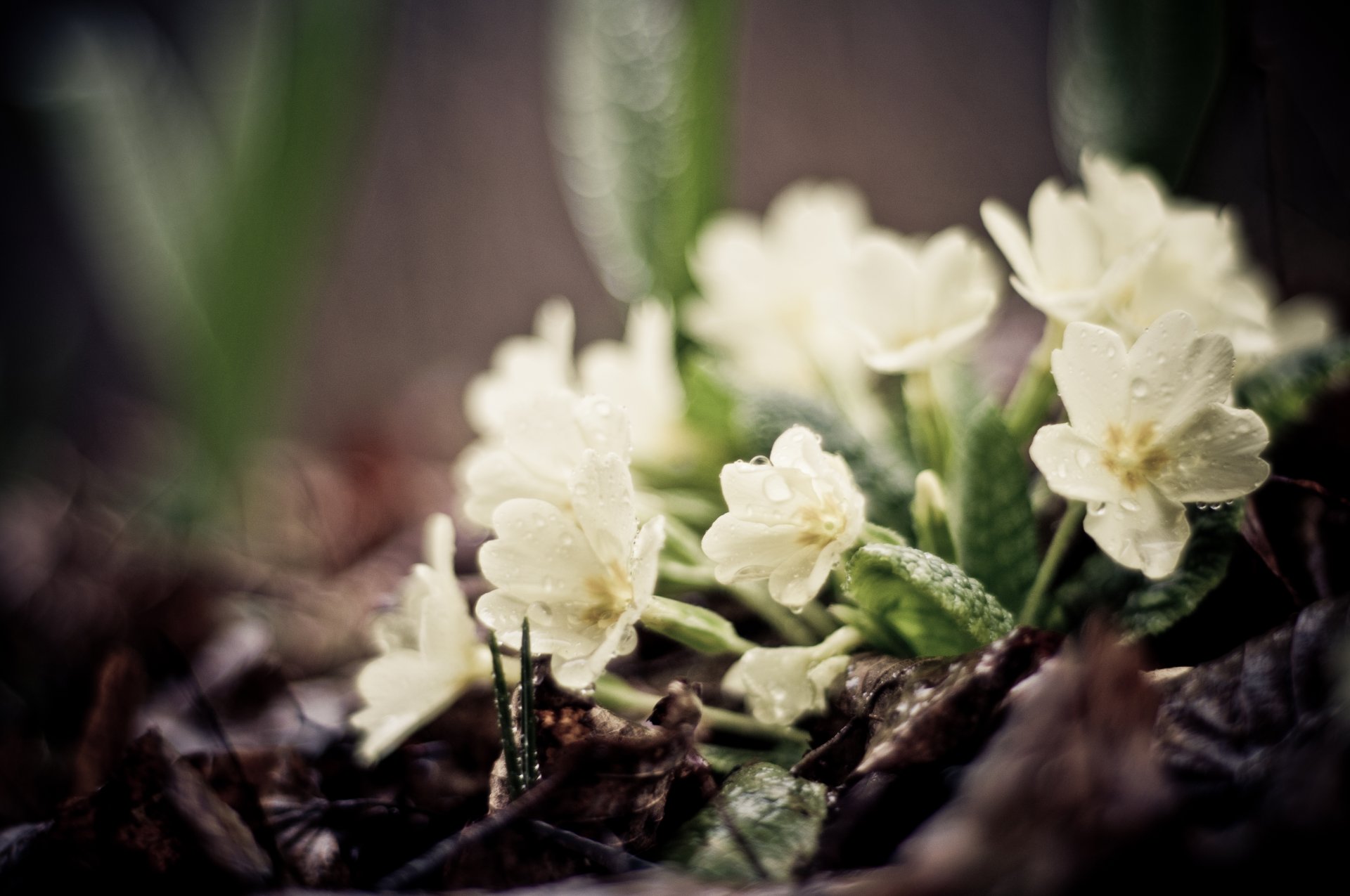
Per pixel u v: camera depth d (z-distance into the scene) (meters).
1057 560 0.25
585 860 0.22
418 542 0.46
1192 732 0.21
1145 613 0.24
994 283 0.29
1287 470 0.28
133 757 0.23
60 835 0.24
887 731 0.22
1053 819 0.19
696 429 0.30
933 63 0.83
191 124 0.56
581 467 0.22
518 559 0.23
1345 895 0.18
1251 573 0.25
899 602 0.23
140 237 0.53
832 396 0.32
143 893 0.23
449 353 0.96
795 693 0.24
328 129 0.48
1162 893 0.19
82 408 0.92
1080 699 0.20
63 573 0.49
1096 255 0.26
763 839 0.22
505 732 0.22
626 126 0.38
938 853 0.19
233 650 0.36
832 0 0.85
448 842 0.22
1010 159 0.80
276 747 0.26
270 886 0.23
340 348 0.96
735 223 0.37
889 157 0.84
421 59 0.96
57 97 0.55
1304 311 0.30
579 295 0.94
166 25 0.91
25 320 0.95
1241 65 0.35
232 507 0.52
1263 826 0.19
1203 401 0.22
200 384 0.51
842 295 0.27
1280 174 0.34
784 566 0.23
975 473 0.25
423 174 0.96
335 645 0.40
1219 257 0.27
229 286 0.50
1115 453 0.22
